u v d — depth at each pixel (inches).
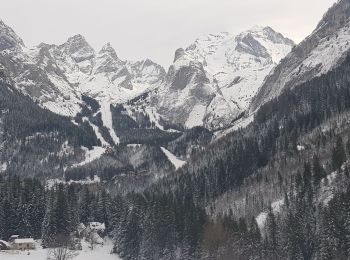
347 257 6053.2
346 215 6289.4
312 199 7524.6
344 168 7849.4
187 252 7111.2
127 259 7805.1
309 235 6776.6
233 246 6791.3
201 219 7573.8
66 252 7529.5
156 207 7741.1
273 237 6860.2
